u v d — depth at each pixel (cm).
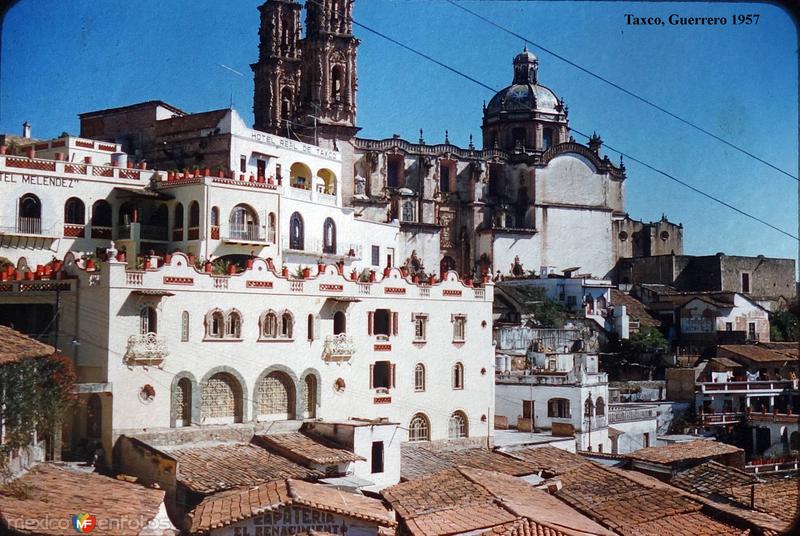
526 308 10138
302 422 5547
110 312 4816
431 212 11675
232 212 6525
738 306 10781
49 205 6106
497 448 6362
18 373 3641
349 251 7925
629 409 7700
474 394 6638
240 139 7262
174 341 5056
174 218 6538
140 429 4903
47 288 5016
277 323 5522
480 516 4003
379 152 11200
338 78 10169
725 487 5100
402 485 4800
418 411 6312
